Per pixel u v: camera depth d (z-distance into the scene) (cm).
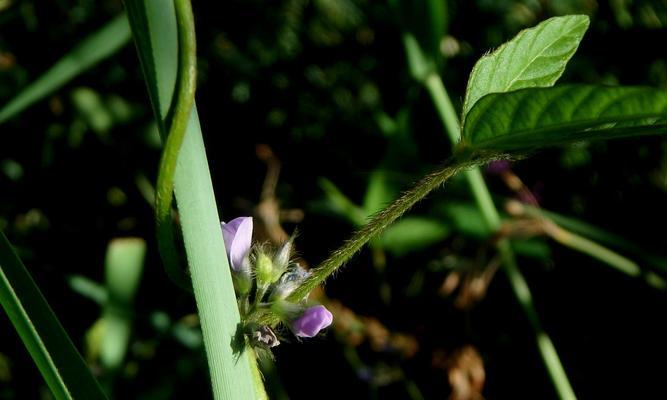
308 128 56
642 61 54
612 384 52
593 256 53
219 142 56
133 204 54
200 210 26
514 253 51
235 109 56
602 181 55
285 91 56
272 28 55
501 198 50
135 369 49
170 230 26
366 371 52
